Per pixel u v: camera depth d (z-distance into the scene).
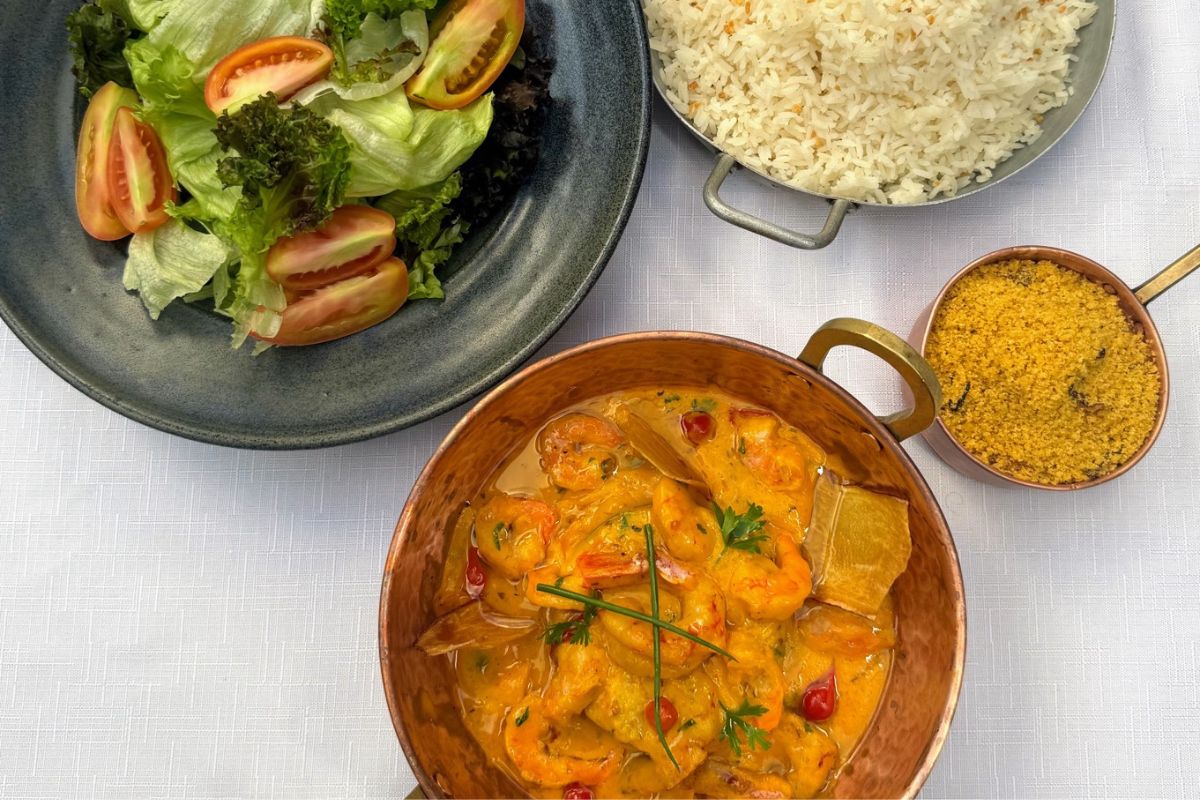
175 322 0.52
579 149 0.53
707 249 0.56
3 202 0.52
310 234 0.50
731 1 0.54
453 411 0.56
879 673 0.49
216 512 0.55
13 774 0.54
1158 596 0.55
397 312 0.53
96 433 0.56
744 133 0.55
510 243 0.53
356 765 0.54
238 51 0.49
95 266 0.52
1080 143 0.57
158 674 0.54
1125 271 0.57
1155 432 0.51
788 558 0.48
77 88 0.53
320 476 0.55
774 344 0.56
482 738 0.49
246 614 0.55
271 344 0.52
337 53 0.50
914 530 0.47
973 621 0.55
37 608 0.55
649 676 0.47
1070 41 0.54
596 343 0.47
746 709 0.46
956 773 0.54
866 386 0.56
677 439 0.51
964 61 0.53
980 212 0.57
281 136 0.47
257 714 0.54
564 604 0.47
